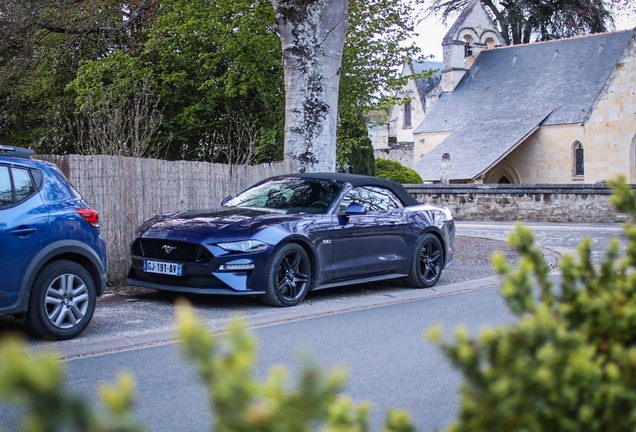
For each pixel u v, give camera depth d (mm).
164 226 9125
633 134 46375
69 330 7055
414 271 10703
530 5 57250
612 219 29062
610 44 52562
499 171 51719
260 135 21031
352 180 10281
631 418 1526
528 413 1337
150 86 19906
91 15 20578
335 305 9203
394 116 73000
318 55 13984
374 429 4375
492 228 24828
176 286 8891
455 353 1414
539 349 1430
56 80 23344
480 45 60406
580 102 49906
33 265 6809
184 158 22766
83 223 7305
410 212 10773
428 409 4801
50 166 7332
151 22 21578
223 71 21750
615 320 1854
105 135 15969
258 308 8867
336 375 1039
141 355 6480
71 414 874
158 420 4621
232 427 979
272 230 8859
